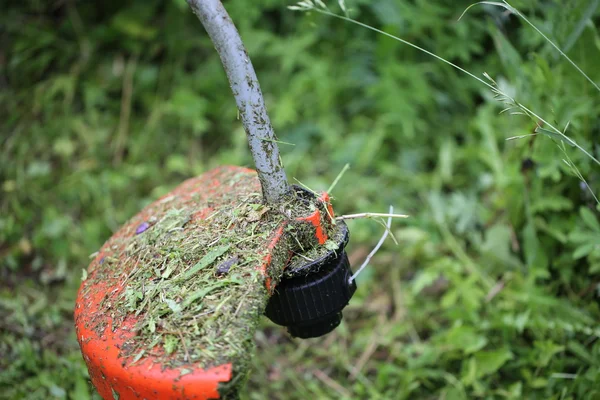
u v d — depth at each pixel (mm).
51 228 2496
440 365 1993
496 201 2305
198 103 2895
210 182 1586
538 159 1905
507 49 1979
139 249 1389
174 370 1070
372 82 2889
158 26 3080
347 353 2160
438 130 2838
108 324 1225
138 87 2994
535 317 1923
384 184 2684
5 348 2027
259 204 1353
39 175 2689
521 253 2145
